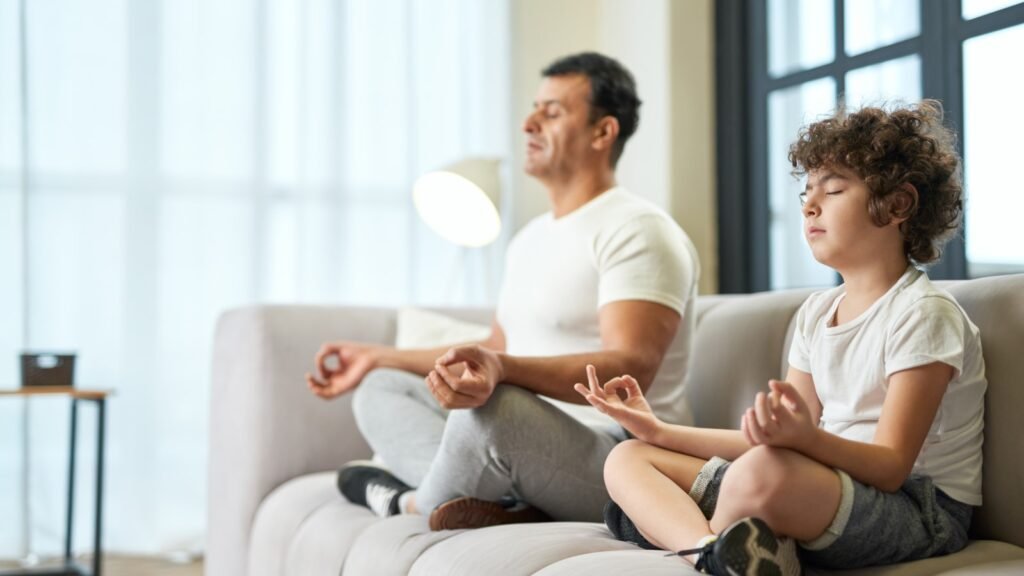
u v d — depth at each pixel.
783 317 2.01
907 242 1.47
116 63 3.67
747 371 2.04
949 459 1.43
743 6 3.56
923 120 1.51
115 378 3.63
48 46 3.61
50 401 3.56
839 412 1.47
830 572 1.31
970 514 1.44
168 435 3.66
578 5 4.07
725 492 1.25
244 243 3.75
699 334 2.24
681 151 3.59
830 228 1.47
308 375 2.16
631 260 1.99
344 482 2.09
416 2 3.91
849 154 1.45
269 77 3.79
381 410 2.06
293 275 3.80
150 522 3.61
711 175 3.62
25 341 3.53
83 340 3.61
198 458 3.67
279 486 2.53
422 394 2.12
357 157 3.86
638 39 3.79
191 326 3.70
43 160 3.60
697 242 3.60
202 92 3.73
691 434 1.44
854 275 1.49
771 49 3.46
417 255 3.88
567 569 1.32
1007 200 2.59
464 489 1.70
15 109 3.55
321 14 3.83
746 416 1.21
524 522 1.74
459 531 1.68
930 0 2.82
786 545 1.19
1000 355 1.47
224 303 3.73
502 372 1.69
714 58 3.62
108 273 3.64
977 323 1.52
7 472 3.51
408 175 3.88
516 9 4.02
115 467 3.61
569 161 2.23
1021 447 1.42
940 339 1.35
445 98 3.93
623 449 1.46
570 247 2.12
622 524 1.49
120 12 3.67
